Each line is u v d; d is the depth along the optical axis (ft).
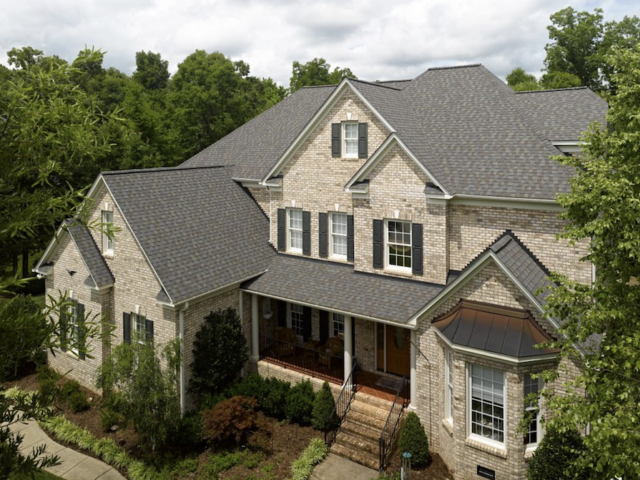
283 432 63.26
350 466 56.13
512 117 68.64
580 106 77.71
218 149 102.17
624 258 34.68
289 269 76.07
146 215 69.72
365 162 70.13
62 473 56.70
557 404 35.27
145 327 67.92
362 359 72.59
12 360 31.99
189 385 65.41
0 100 32.37
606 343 35.29
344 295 67.31
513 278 51.06
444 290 55.88
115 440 62.34
